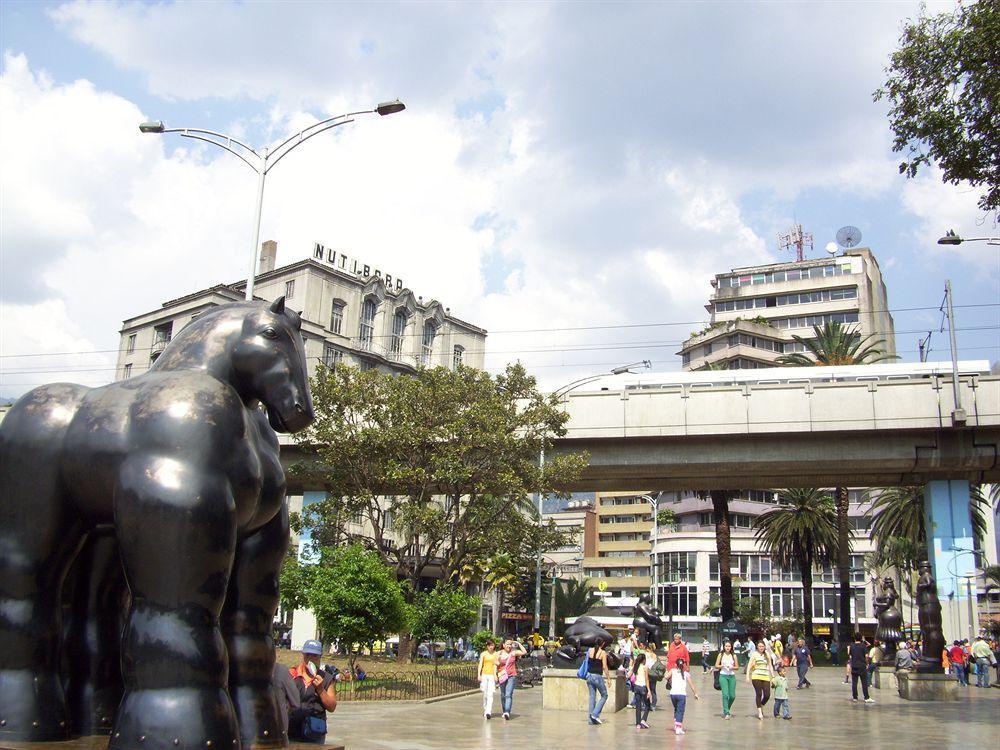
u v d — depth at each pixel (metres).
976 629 32.41
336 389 28.03
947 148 13.31
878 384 32.16
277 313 5.91
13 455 5.40
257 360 5.72
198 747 4.72
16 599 5.32
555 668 19.53
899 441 32.66
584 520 101.75
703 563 76.56
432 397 27.84
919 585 24.83
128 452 5.10
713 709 20.33
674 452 34.09
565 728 15.57
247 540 5.88
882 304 95.38
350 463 28.27
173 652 4.82
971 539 33.34
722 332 86.31
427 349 72.38
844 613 43.34
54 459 5.36
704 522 79.69
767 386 32.94
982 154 13.09
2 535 5.37
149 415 5.13
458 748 12.18
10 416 5.53
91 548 5.79
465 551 28.39
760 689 17.98
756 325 86.31
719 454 33.72
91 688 5.73
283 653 32.12
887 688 26.97
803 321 90.38
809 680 31.56
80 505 5.41
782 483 37.00
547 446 29.44
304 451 30.28
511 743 13.01
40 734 5.22
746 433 32.78
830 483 36.69
